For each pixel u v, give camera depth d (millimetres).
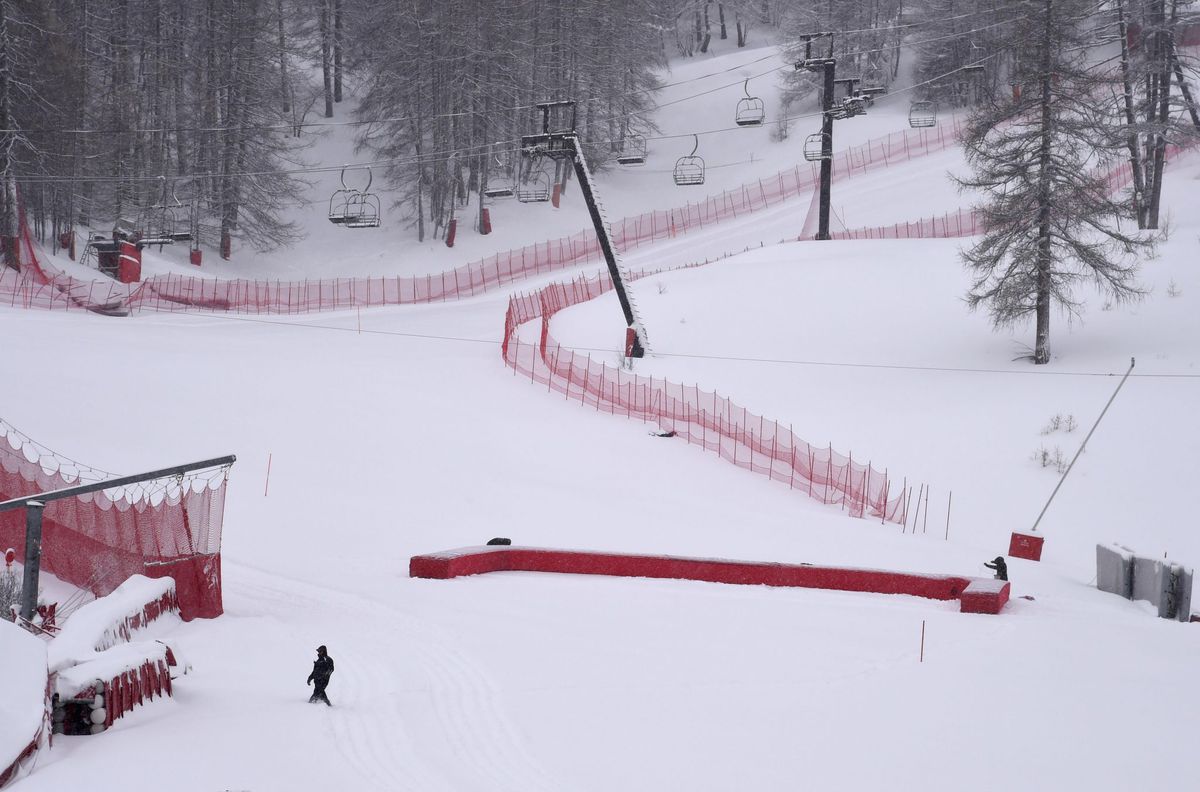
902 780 17297
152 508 28562
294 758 16141
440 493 45812
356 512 42250
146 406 53250
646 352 72188
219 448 48750
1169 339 66000
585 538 41000
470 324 84062
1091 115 68812
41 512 23000
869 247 91312
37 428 47969
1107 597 38094
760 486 51469
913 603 33656
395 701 20312
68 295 81500
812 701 21578
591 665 24016
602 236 70562
